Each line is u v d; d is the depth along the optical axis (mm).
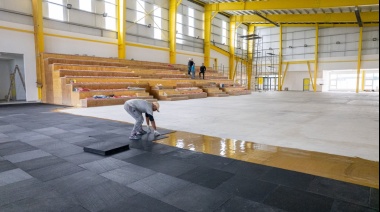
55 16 14891
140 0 19328
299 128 5809
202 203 2359
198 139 4750
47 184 2781
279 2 19906
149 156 3746
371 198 2400
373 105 11352
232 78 28719
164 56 21516
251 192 2568
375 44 25391
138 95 12977
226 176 2984
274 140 4656
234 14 27609
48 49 14547
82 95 10961
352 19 22016
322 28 27750
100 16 17078
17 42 13102
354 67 26516
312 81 28656
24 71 13367
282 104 11812
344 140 4625
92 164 3410
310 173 3037
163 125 6219
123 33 17812
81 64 14438
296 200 2393
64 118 7379
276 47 30375
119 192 2588
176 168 3258
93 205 2330
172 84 16219
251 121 6805
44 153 3908
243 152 3918
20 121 6863
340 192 2531
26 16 13547
